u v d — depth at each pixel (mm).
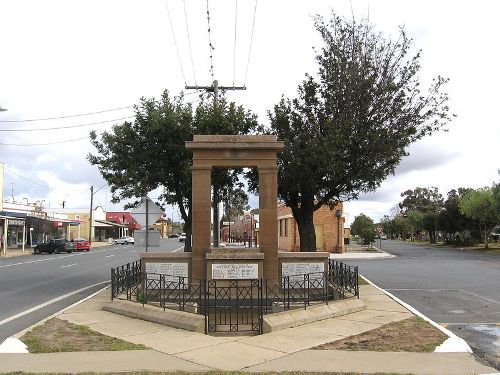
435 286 18266
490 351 8211
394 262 32344
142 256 13812
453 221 62594
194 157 13688
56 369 6910
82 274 24609
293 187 17094
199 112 18047
